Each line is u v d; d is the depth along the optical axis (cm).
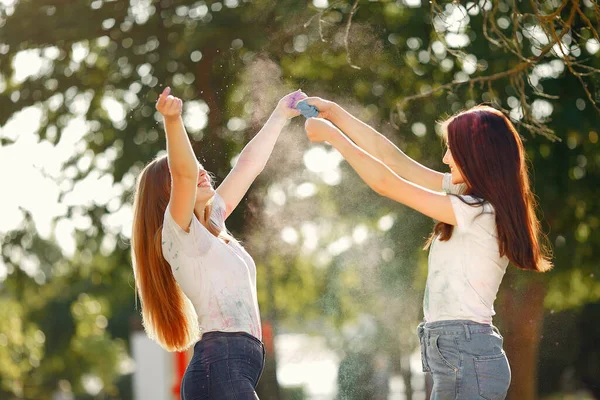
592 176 1057
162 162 371
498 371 338
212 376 338
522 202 346
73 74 1110
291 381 1262
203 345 344
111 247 1141
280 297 1250
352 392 1222
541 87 1002
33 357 2045
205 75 1020
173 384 515
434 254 349
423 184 407
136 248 367
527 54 973
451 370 337
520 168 350
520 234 341
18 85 1127
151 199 365
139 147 1062
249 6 999
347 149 352
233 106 1023
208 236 352
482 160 345
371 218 1159
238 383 337
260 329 357
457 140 350
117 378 2605
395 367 1203
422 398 1187
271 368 1139
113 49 1072
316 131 355
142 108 1064
